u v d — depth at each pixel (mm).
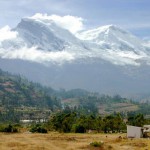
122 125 192125
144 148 98688
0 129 170875
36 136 135000
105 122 189750
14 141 113938
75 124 184500
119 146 104500
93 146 100250
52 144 106875
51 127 192000
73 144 107250
